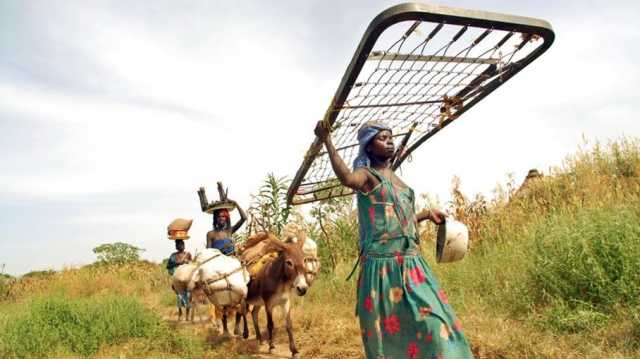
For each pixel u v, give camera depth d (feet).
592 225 23.54
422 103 15.19
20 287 68.23
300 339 27.07
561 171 40.70
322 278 40.81
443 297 12.01
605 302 20.48
